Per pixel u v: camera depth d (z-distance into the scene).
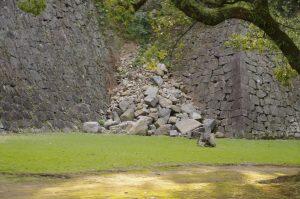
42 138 14.20
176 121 19.28
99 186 8.27
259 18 8.71
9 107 14.91
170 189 8.14
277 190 8.09
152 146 14.31
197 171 10.41
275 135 19.78
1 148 11.53
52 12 18.95
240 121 19.02
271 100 20.34
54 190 7.80
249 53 20.27
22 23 16.67
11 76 15.37
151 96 20.47
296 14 17.25
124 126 18.67
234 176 9.78
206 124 19.06
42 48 17.59
